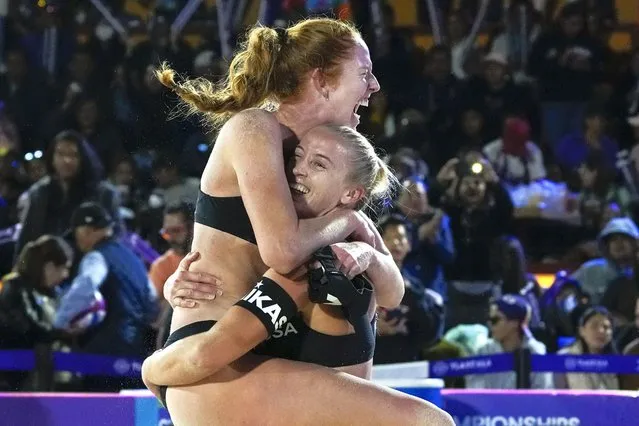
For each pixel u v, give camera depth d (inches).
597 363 395.9
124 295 429.4
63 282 443.8
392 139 666.2
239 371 202.2
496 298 458.3
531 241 628.7
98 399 339.3
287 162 212.1
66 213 525.0
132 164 623.8
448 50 727.7
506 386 424.2
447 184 574.2
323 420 198.8
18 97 706.8
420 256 513.7
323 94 217.6
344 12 730.2
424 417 199.6
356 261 202.8
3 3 769.6
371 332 215.5
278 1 767.7
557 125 709.3
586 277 519.5
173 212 456.4
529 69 743.7
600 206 635.5
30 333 415.8
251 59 219.0
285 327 206.7
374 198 227.0
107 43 725.9
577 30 745.6
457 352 435.2
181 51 709.3
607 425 346.3
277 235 196.7
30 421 342.0
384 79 721.0
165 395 209.8
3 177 608.1
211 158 211.0
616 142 681.6
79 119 674.8
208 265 208.5
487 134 683.4
